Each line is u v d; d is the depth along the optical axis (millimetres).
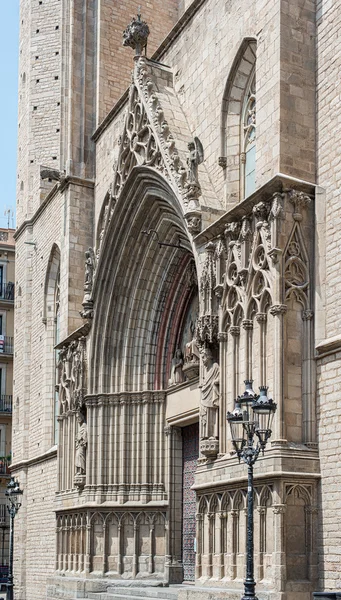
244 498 24281
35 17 53719
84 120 43656
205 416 26859
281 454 22438
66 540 39812
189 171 29578
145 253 36438
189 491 34594
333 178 23719
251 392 20000
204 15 32375
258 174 25453
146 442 36188
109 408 37344
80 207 43062
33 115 53094
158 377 36656
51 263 48375
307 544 22391
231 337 25922
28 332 52312
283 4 25156
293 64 24922
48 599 39500
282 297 23422
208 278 27234
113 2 44438
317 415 23109
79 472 38156
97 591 34812
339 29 24250
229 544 24906
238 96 30109
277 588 21844
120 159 36156
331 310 23156
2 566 65750
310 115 24844
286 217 23875
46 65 53062
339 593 18219
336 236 23281
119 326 37531
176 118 32812
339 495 21922
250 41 28859
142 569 35219
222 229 26938
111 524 36219
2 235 74500
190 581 33625
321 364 23219
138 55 34875
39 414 48719
